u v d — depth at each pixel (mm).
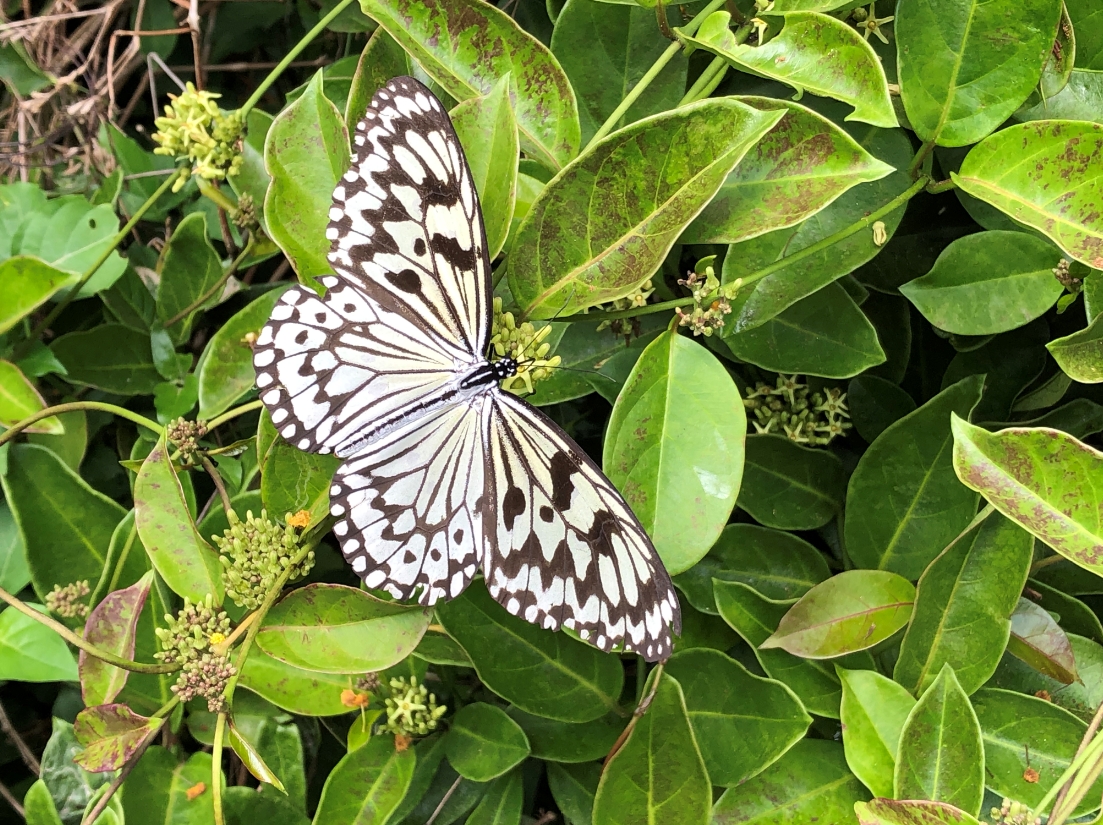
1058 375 303
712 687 284
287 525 267
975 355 308
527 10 330
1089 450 247
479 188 262
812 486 310
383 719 297
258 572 259
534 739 295
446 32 272
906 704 270
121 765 251
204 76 382
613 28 295
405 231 250
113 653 268
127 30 375
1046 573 295
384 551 257
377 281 251
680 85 291
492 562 257
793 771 276
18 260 291
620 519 249
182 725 309
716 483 256
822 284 273
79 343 328
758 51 258
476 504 262
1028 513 249
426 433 260
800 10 263
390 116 243
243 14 385
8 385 299
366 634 265
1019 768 269
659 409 262
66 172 366
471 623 291
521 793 297
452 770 306
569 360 313
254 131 324
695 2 287
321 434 252
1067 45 273
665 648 250
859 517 296
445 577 259
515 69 274
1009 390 306
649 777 263
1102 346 266
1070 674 273
